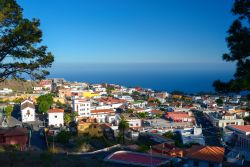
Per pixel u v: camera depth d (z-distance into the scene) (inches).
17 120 4397.1
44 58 1101.7
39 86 7810.0
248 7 846.5
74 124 4119.1
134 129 4094.5
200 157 1472.7
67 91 7352.4
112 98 6973.4
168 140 3427.7
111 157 1497.3
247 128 3996.1
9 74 1091.3
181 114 5231.3
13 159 1005.8
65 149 2397.9
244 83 776.3
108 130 3713.1
